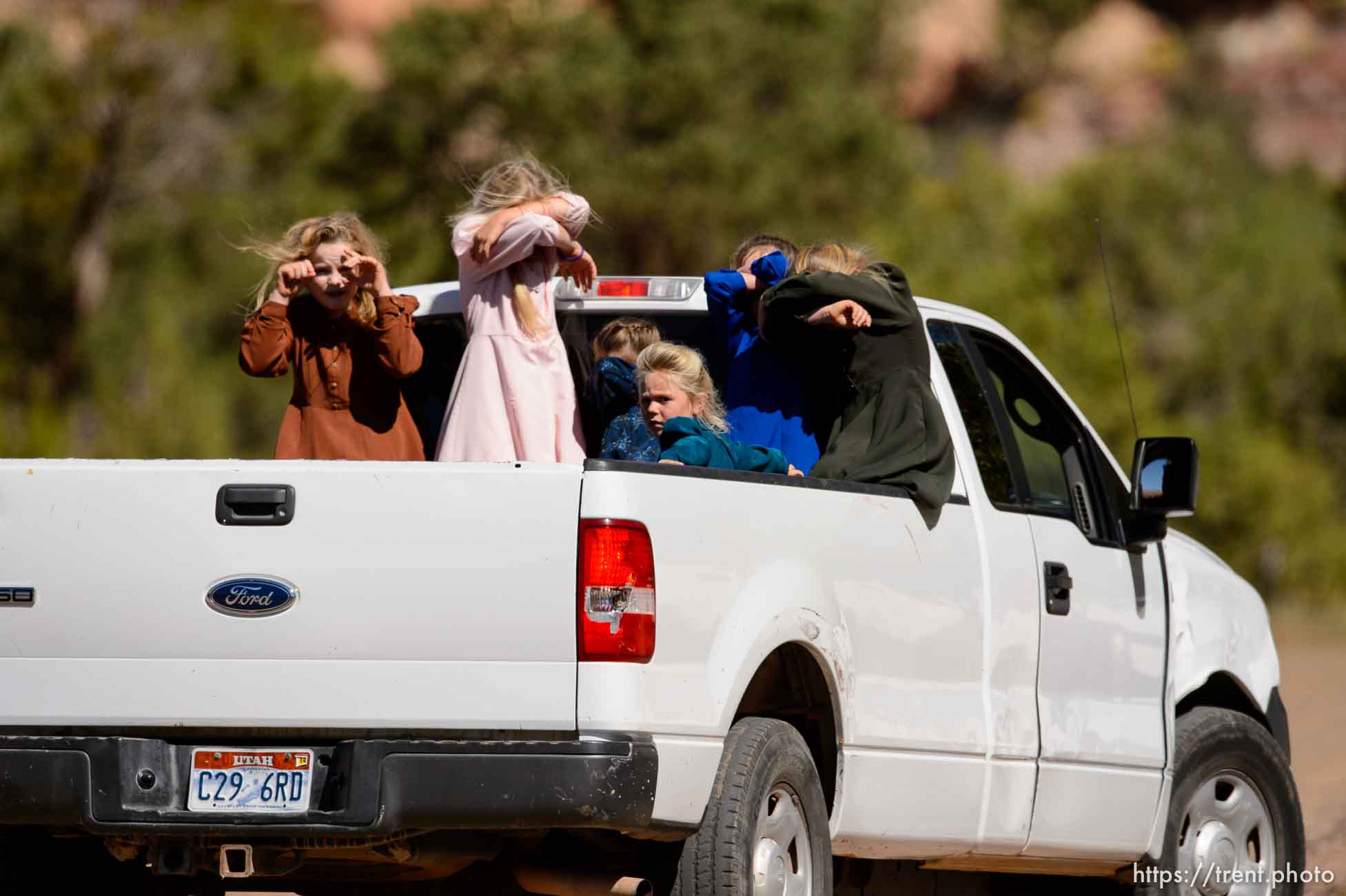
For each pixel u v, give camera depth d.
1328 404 112.06
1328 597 96.81
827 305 21.48
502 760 16.78
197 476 17.59
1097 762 23.19
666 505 17.38
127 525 17.66
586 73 90.69
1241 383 109.12
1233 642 26.06
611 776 16.70
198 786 17.50
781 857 18.42
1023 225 103.94
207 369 105.19
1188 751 25.00
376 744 16.97
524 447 22.66
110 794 17.45
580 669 16.89
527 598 16.98
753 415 22.39
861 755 19.64
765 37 94.44
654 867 18.02
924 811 20.59
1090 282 104.12
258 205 106.19
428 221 93.44
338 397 22.66
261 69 107.12
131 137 106.31
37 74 104.81
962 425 22.22
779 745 18.38
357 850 17.62
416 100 93.81
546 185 23.00
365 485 17.31
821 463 20.83
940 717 20.75
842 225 93.56
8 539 17.86
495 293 22.92
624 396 22.73
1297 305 112.31
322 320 22.77
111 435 95.50
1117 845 23.62
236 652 17.41
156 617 17.56
